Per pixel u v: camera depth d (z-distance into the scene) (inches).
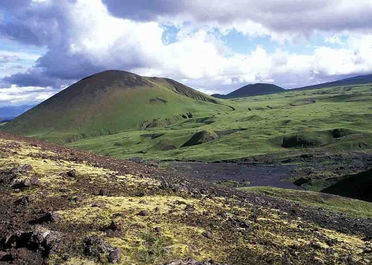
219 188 2033.7
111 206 1111.6
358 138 7706.7
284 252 1034.7
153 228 992.9
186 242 948.6
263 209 1573.6
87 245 813.2
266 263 933.8
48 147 1939.0
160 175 1889.8
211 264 819.4
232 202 1536.7
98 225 960.3
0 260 752.3
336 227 1619.1
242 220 1242.6
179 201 1307.8
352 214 2571.4
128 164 2087.8
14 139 1984.5
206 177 5782.5
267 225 1286.9
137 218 1047.6
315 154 7081.7
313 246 1147.3
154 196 1312.7
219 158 7815.0
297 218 1573.6
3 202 1074.7
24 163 1437.0
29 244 798.5
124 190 1316.4
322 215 2009.1
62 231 899.4
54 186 1229.7
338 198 3164.4
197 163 7431.1
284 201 2381.9
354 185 4343.0
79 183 1305.4
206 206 1336.1
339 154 6884.8
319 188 4638.3
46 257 768.3
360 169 5551.2
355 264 1064.8
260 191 3277.6
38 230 824.9
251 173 6077.8
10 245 810.2
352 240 1378.0
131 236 920.9
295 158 7042.3
